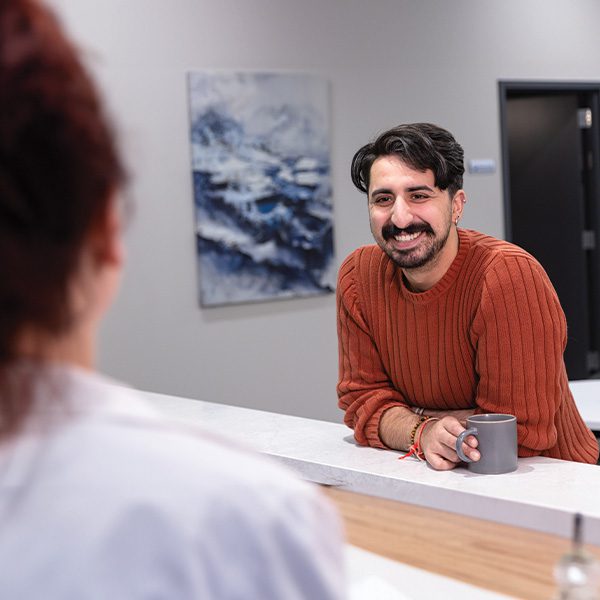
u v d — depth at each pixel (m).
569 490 1.44
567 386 1.98
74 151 0.39
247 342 4.77
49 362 0.42
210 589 0.40
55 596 0.38
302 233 4.85
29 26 0.40
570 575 0.74
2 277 0.38
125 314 4.45
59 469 0.41
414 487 1.54
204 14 4.60
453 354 1.89
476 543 1.12
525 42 5.56
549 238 6.16
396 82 5.15
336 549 0.44
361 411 1.91
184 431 0.44
